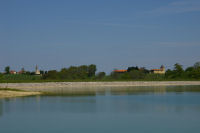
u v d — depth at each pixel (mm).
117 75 151625
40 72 185875
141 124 34125
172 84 133375
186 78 154500
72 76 149750
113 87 112250
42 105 50250
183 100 59156
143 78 153250
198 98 63562
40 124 34125
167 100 59281
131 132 30391
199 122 35188
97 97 66188
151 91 86438
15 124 34188
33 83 115625
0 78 135250
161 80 139375
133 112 42656
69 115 39969
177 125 33562
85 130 31203
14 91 74562
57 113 41750
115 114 40969
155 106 49594
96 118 37875
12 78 141250
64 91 87750
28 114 40562
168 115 40094
